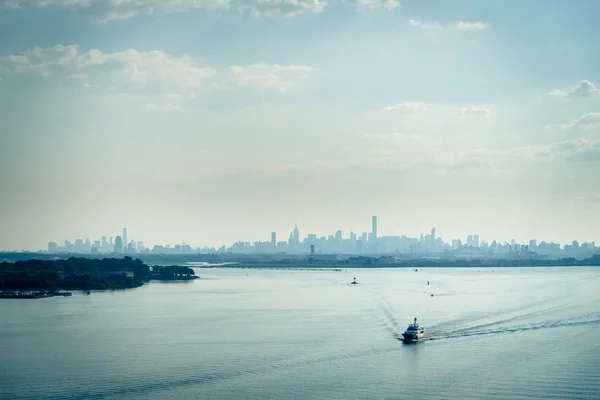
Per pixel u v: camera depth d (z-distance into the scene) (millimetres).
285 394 136375
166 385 142375
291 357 169500
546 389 140125
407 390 139250
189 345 185375
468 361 166000
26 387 139875
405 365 161125
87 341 192000
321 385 143125
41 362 162750
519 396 135000
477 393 137500
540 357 170000
